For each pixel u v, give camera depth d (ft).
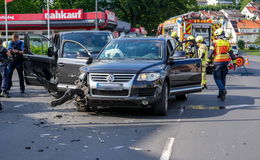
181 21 69.46
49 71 35.94
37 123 23.99
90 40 37.60
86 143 18.99
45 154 17.04
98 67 25.73
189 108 30.37
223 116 26.66
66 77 32.91
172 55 29.01
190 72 31.01
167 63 28.25
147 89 25.00
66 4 183.21
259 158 16.56
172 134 21.02
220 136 20.63
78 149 17.88
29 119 25.39
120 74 24.91
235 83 51.24
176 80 29.40
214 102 33.81
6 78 36.63
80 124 23.65
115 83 24.85
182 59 30.45
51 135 20.72
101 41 37.83
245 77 60.70
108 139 19.81
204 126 23.22
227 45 35.42
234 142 19.34
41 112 28.14
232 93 40.37
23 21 138.41
